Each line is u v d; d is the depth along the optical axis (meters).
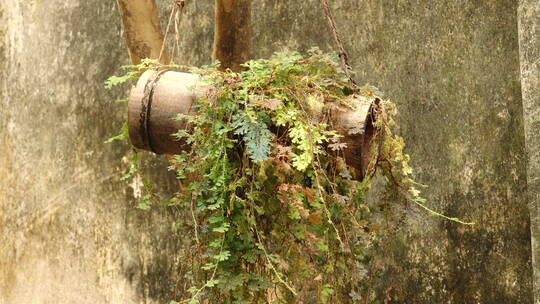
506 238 2.80
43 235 4.48
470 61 2.94
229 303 2.19
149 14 2.88
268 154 2.08
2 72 4.82
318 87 2.16
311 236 2.12
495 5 2.89
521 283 2.75
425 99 3.06
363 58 3.25
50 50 4.52
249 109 2.07
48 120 4.50
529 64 2.62
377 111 2.20
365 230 2.40
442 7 3.03
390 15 3.18
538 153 2.58
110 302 4.08
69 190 4.34
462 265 2.91
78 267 4.26
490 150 2.87
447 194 2.97
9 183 4.73
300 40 3.45
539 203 2.58
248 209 2.14
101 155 4.18
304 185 2.23
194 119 2.10
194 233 2.21
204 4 3.79
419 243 3.02
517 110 2.80
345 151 2.15
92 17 4.30
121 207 4.05
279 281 2.22
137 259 3.96
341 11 3.33
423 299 2.99
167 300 3.82
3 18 4.84
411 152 3.08
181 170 2.14
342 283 2.34
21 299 4.61
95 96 4.23
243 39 2.80
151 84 2.20
